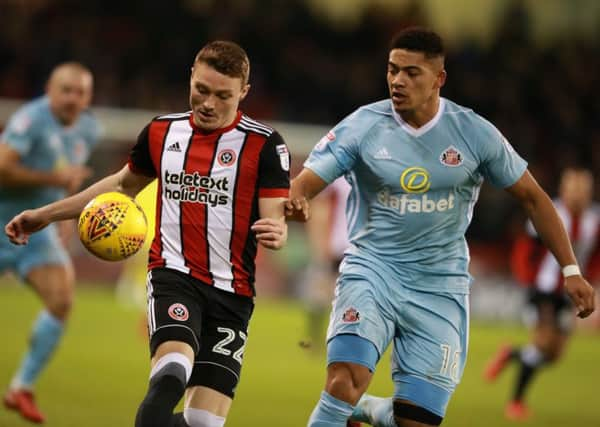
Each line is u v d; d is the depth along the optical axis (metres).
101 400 31.08
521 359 35.25
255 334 51.22
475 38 92.75
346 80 80.12
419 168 19.27
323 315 46.28
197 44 77.44
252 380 37.97
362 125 19.58
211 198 17.98
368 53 82.50
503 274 67.06
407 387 19.28
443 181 19.31
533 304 36.28
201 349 17.84
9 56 72.06
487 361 49.12
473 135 19.36
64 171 28.84
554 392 41.06
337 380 18.48
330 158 19.55
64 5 77.81
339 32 83.12
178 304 17.53
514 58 86.38
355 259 19.80
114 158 66.81
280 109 77.88
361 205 20.03
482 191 67.38
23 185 28.66
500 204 67.44
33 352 27.45
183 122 18.34
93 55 73.75
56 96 29.59
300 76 79.06
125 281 63.00
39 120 29.39
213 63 17.30
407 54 18.75
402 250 19.58
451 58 83.12
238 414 30.73
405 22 83.62
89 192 18.83
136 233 17.55
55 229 29.25
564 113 84.00
